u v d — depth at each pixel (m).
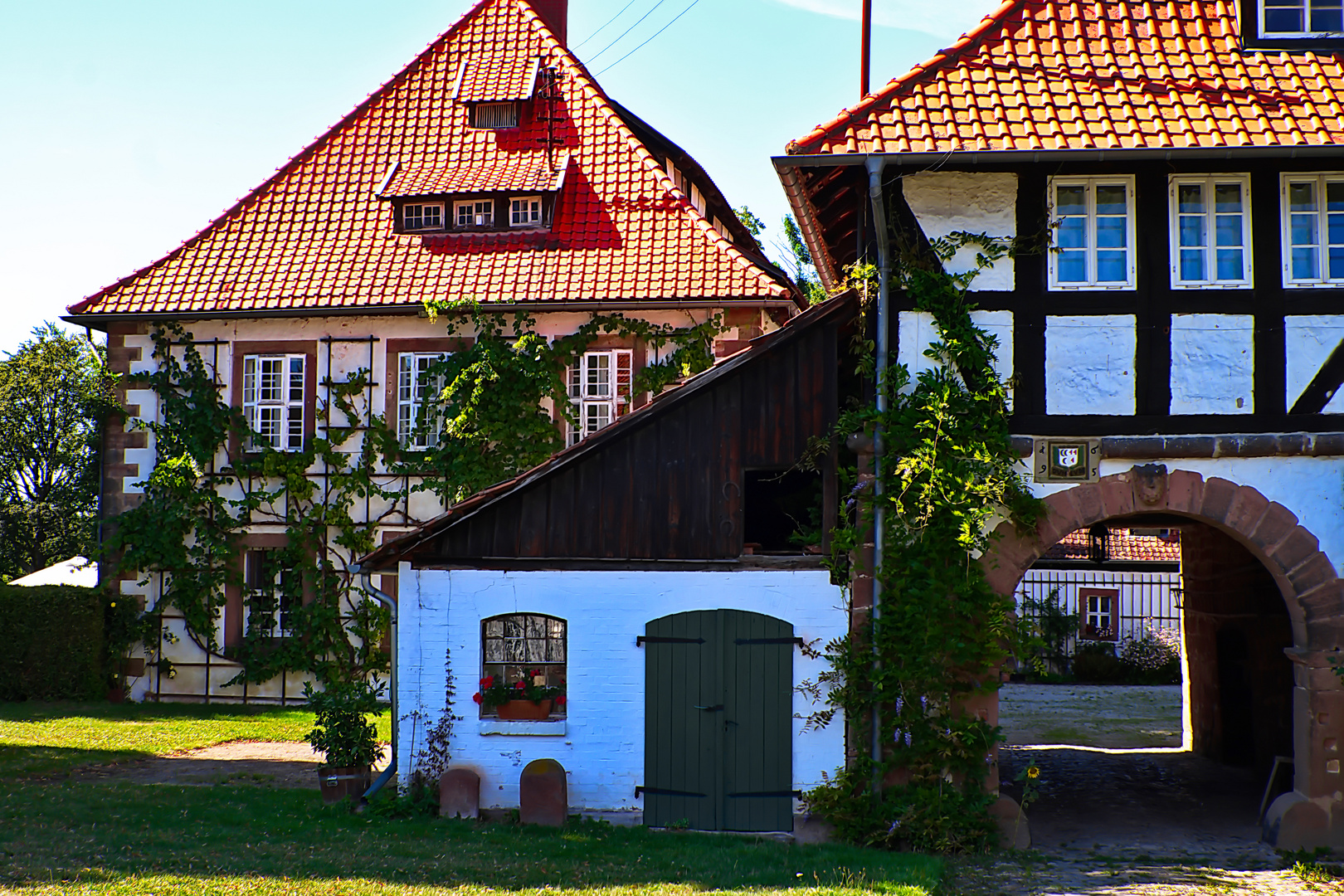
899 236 10.70
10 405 35.38
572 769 10.97
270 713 16.94
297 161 19.81
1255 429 10.38
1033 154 10.16
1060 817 11.73
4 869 8.44
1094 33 11.46
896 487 10.50
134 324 18.31
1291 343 10.43
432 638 11.17
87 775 12.50
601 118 19.52
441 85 20.47
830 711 10.71
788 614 10.85
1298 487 10.38
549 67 20.28
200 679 17.98
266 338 18.08
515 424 17.23
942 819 10.05
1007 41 11.37
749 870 9.09
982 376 10.44
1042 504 10.36
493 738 11.06
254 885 8.30
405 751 11.11
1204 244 10.58
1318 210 10.52
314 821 10.45
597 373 17.48
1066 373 10.54
